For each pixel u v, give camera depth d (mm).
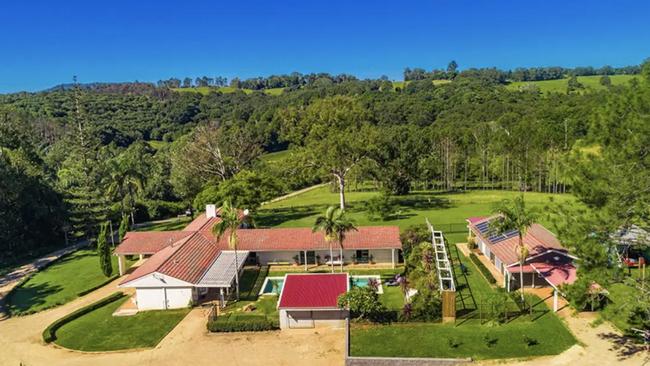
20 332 42062
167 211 96188
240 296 47531
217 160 94938
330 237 49000
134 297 48906
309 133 92500
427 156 104938
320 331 39406
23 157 82125
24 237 74688
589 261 27469
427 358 33250
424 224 64438
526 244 47406
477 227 57531
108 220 76000
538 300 42031
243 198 72375
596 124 28906
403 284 44562
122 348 37938
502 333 36531
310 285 43406
